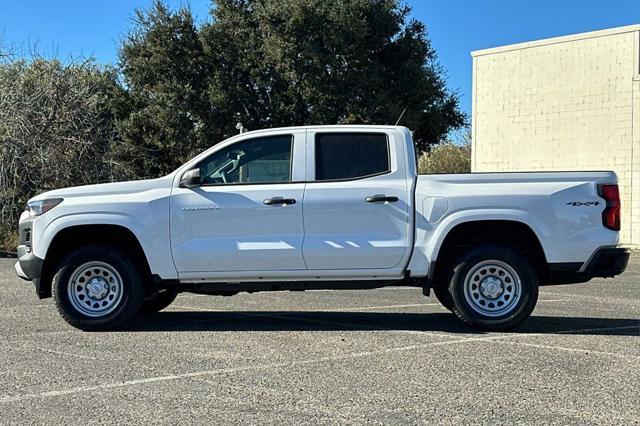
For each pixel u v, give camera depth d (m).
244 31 28.95
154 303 9.62
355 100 27.75
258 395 5.54
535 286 7.84
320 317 9.31
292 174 8.10
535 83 22.81
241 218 7.99
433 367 6.38
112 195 8.14
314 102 27.91
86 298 8.20
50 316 9.30
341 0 27.56
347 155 8.13
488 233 8.10
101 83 28.77
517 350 7.06
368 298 11.39
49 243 8.08
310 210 7.93
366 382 5.89
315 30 27.34
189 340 7.65
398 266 7.94
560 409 5.15
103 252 8.10
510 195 7.80
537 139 22.78
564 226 7.80
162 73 29.20
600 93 21.50
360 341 7.57
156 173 29.89
